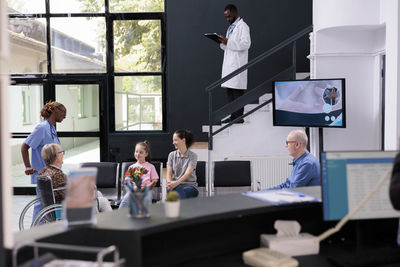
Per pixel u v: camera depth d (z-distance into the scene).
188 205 2.33
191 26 8.13
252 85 8.20
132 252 1.91
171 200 2.09
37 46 8.09
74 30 8.10
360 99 6.21
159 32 8.16
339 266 2.05
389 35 5.16
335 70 6.20
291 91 6.20
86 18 8.09
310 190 2.71
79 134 8.23
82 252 1.96
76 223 2.00
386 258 2.08
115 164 5.28
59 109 5.25
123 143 8.23
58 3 8.06
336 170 2.21
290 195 2.53
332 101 5.93
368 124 6.24
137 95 8.25
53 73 8.13
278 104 6.31
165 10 8.13
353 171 2.22
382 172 2.23
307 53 8.12
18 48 8.09
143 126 8.31
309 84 6.08
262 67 8.17
